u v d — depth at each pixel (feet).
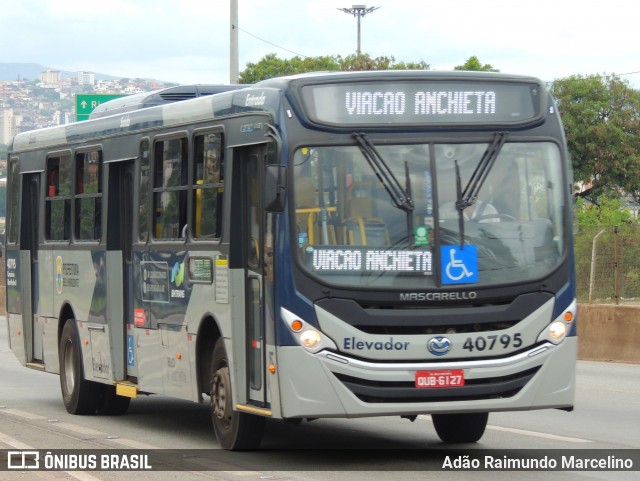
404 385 34.91
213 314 40.06
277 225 35.35
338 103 35.94
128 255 48.73
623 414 49.16
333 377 34.76
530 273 35.91
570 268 36.37
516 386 35.50
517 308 35.65
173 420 50.65
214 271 39.93
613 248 78.38
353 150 35.73
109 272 49.29
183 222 42.91
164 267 44.32
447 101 36.37
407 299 35.14
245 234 38.58
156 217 45.42
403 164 35.83
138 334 47.09
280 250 35.22
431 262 35.42
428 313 35.17
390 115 36.09
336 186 35.53
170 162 44.21
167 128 44.42
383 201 35.60
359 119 35.91
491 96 36.68
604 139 184.24
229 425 39.55
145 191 46.42
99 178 50.80
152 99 50.11
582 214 128.88
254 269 37.73
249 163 38.45
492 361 35.27
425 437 43.32
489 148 36.27
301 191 35.37
